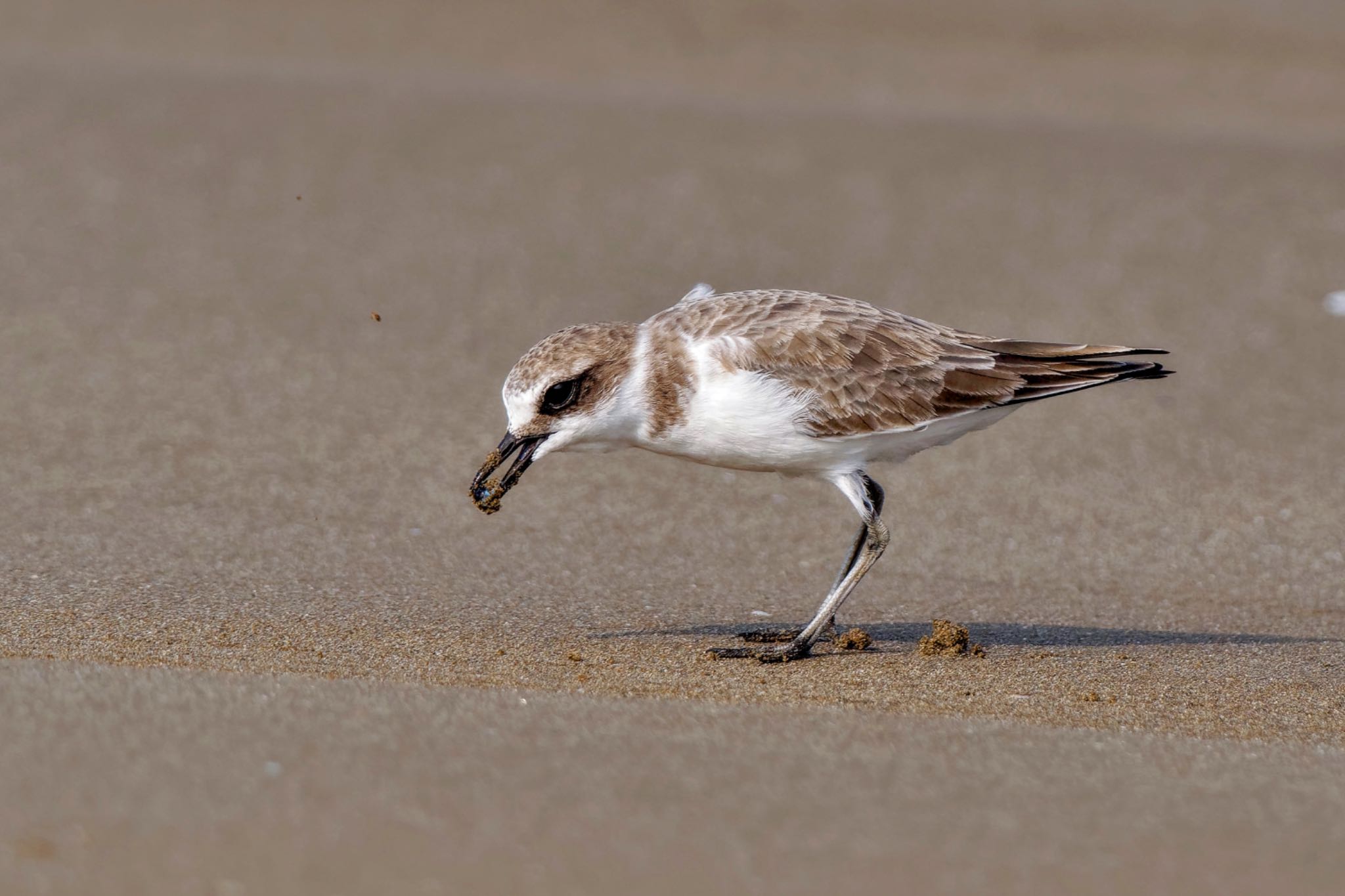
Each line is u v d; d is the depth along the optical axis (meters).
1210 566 11.57
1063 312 17.03
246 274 17.36
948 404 9.23
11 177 19.98
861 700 8.27
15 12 29.19
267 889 5.55
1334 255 19.06
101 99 23.77
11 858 5.66
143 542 10.78
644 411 9.01
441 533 11.49
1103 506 12.69
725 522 12.20
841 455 9.27
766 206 20.56
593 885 5.72
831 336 9.09
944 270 18.31
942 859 6.08
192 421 13.48
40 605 9.25
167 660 8.22
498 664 8.63
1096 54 30.03
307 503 11.91
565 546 11.43
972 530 12.19
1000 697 8.48
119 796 6.18
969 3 32.19
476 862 5.84
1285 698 8.70
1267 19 31.47
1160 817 6.59
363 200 20.09
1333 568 11.57
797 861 5.99
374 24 30.11
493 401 14.41
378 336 15.82
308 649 8.66
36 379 14.17
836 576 11.20
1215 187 21.80
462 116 24.28
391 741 6.96
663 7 31.56
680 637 9.52
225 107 23.84
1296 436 14.20
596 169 21.89
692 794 6.56
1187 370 15.66
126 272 17.16
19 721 6.89
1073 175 22.33
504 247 18.59
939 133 24.53
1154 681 8.96
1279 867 6.14
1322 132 25.36
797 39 30.39
